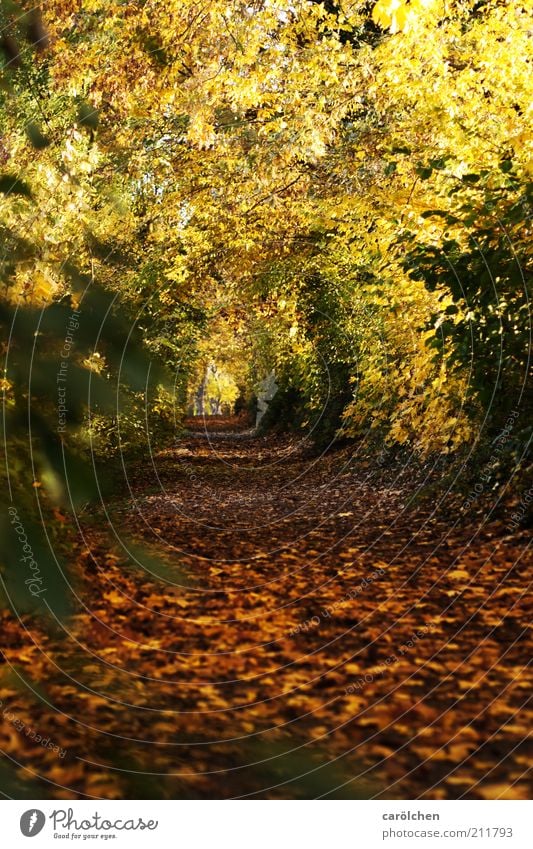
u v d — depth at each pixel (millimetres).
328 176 15422
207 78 12609
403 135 13016
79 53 10500
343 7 14031
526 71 10695
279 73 13477
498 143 9539
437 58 11922
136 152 12281
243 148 15180
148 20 11414
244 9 12492
